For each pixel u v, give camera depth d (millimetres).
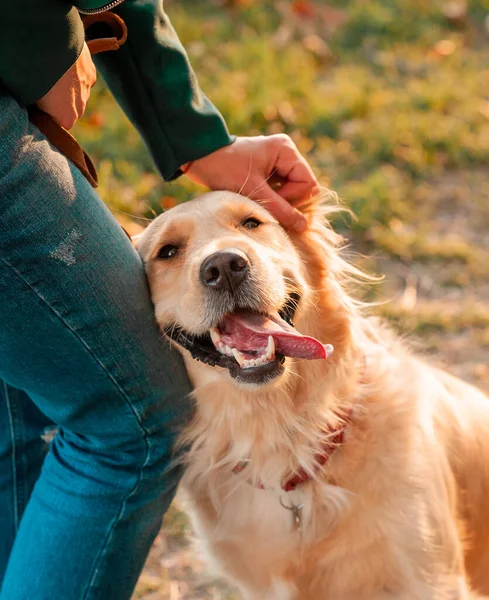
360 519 2350
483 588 2947
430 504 2365
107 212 2117
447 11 7707
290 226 2660
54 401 2148
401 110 6094
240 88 6094
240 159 2535
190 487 2523
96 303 2031
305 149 5602
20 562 2246
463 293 4500
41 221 1906
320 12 7527
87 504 2207
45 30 1860
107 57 2379
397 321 4195
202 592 2992
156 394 2232
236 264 2326
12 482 2574
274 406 2428
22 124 1888
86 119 5672
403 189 5383
